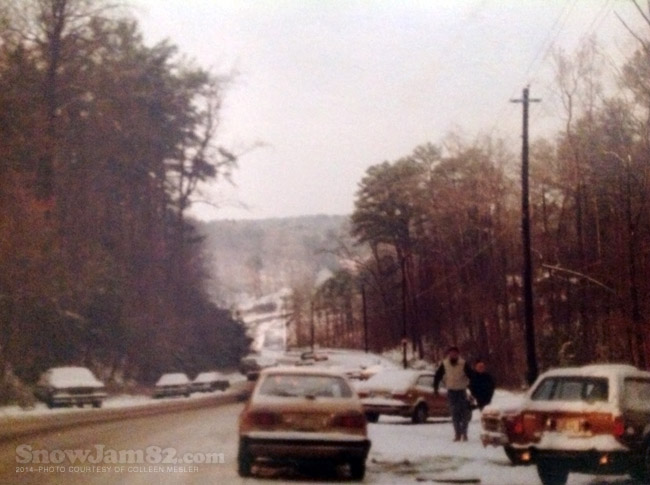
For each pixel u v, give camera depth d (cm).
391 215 9362
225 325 8925
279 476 1614
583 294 4753
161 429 2644
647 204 4284
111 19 5191
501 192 6644
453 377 2308
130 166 6225
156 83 6625
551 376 1571
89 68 5344
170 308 6819
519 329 6081
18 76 4847
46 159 4891
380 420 3306
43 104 4981
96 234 5694
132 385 5962
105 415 3512
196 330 7844
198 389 6481
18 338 4388
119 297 5731
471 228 7088
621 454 1444
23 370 4500
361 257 11000
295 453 1549
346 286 13612
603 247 4825
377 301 10350
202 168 7038
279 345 18225
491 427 1930
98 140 5581
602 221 5103
